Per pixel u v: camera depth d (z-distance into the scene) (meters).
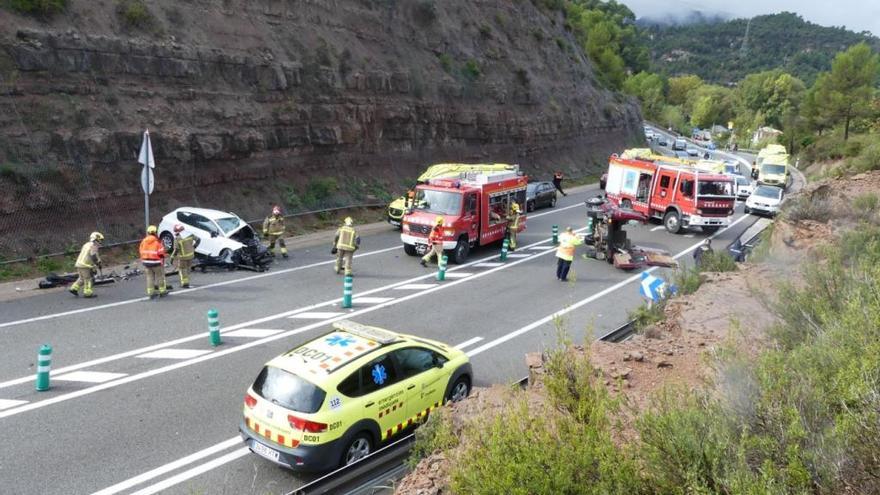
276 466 8.11
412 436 7.92
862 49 55.81
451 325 14.17
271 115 24.91
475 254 22.52
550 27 56.53
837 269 8.48
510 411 5.41
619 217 21.36
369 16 32.34
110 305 14.42
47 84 18.38
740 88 135.00
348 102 28.64
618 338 12.12
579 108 53.47
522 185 24.31
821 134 63.03
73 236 17.77
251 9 26.19
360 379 8.03
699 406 5.02
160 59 21.38
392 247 22.66
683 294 13.46
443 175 23.47
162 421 9.12
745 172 59.41
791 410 4.32
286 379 7.79
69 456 8.06
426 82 34.22
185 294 15.64
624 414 6.41
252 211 23.20
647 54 136.88
